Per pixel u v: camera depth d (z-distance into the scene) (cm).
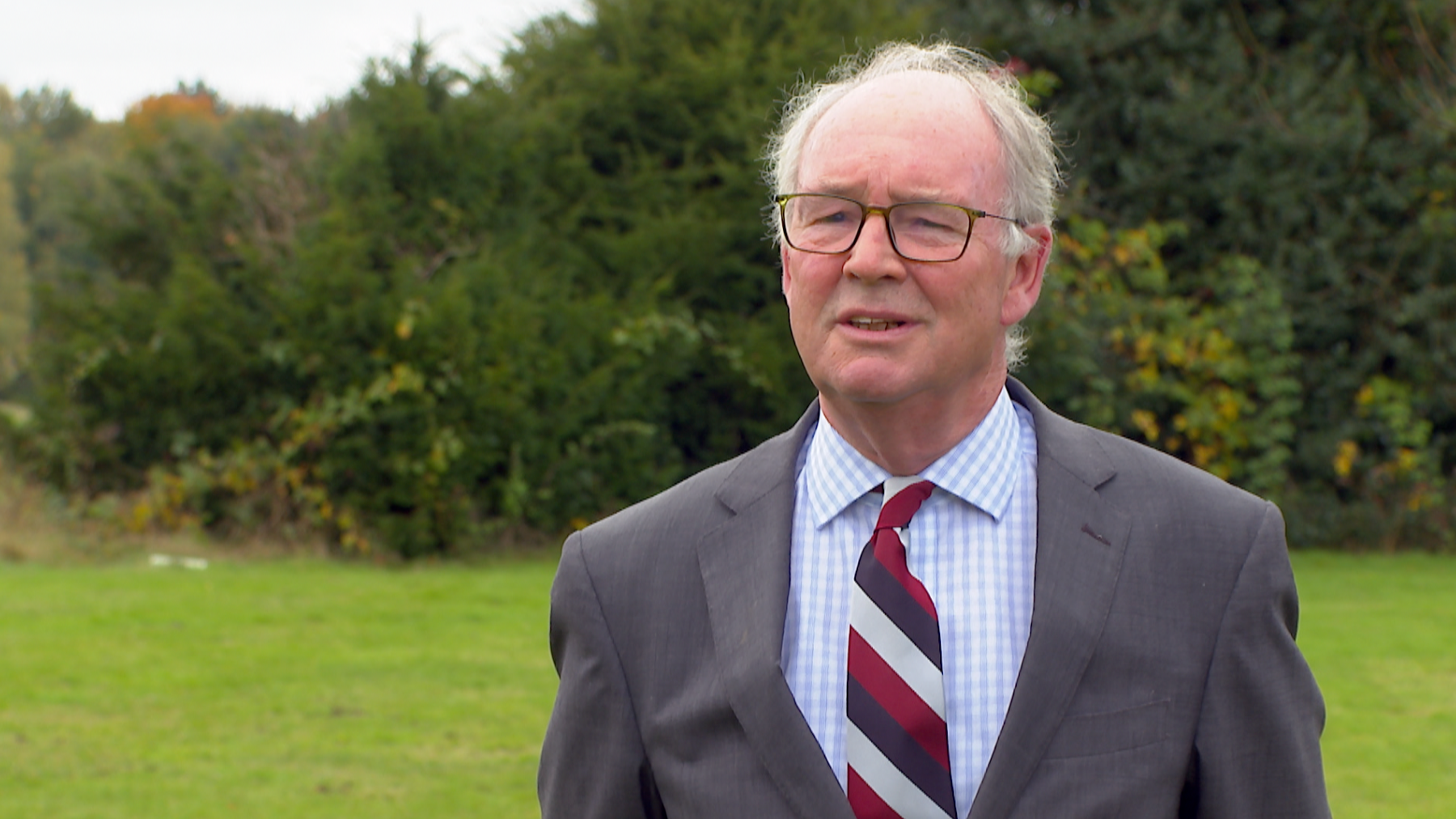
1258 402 1165
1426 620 781
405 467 941
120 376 977
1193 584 172
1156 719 166
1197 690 168
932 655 173
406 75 1049
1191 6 1223
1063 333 1073
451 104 1042
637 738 183
